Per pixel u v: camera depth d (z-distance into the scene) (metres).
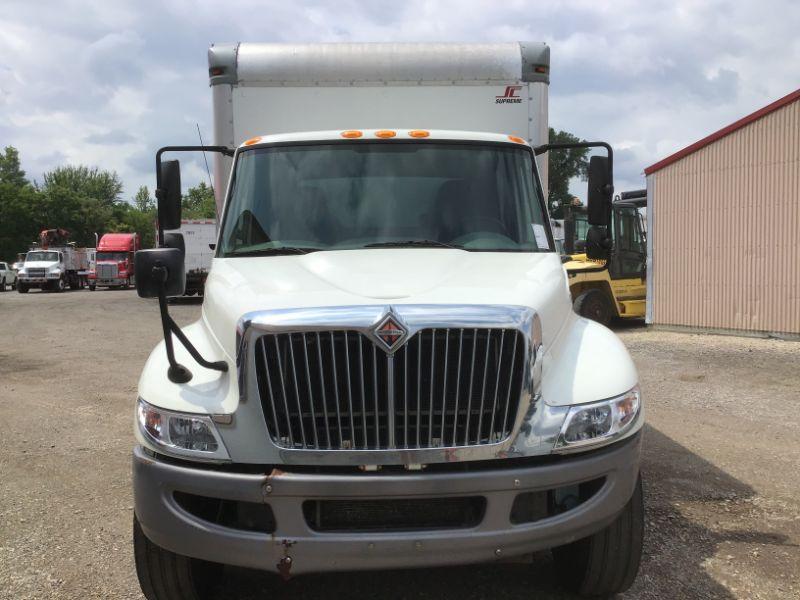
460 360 2.83
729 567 3.85
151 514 2.97
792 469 5.46
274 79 5.32
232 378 3.01
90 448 6.39
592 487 3.08
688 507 4.70
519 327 2.87
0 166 87.00
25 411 7.89
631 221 14.93
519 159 4.53
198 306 24.34
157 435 2.99
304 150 4.45
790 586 3.63
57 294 38.09
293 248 4.05
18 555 4.14
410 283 3.22
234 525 2.97
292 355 2.82
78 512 4.82
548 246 4.27
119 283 44.19
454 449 2.83
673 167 14.35
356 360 2.83
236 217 4.27
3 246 71.19
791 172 12.70
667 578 3.72
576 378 3.11
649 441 6.26
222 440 2.90
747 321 13.44
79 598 3.63
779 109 12.79
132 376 10.19
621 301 14.70
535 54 5.41
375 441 2.83
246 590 3.70
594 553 3.34
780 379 9.04
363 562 2.83
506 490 2.83
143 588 3.33
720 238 13.75
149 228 102.25
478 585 3.71
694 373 9.48
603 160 4.61
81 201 78.12
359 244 4.11
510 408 2.90
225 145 5.34
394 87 5.38
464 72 5.38
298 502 2.80
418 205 4.28
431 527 2.86
